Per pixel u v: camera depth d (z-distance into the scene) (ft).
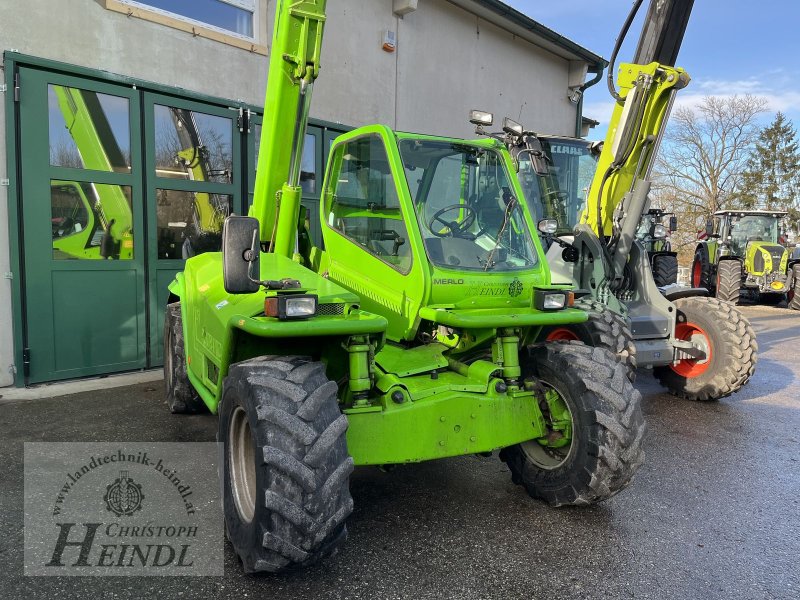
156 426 14.98
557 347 10.90
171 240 20.79
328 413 8.02
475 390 9.96
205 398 11.21
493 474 12.65
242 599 8.02
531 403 10.55
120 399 17.19
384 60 28.04
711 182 109.19
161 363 20.74
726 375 18.31
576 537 9.95
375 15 27.37
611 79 17.61
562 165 21.74
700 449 14.66
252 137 22.63
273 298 8.17
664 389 20.99
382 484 12.05
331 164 13.01
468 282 10.61
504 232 11.68
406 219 10.59
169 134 20.42
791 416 17.71
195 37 20.84
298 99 11.63
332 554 8.59
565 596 8.26
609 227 18.39
